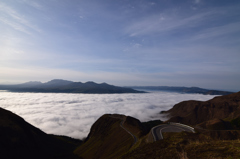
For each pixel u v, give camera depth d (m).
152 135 29.03
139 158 11.85
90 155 57.50
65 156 61.81
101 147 58.59
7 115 60.91
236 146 9.44
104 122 90.19
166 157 10.37
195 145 11.01
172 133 29.31
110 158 40.91
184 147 11.20
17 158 46.34
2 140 47.44
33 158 51.34
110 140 59.41
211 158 8.55
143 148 14.03
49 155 59.22
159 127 36.78
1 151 44.06
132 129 59.12
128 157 13.22
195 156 9.38
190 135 15.65
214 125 63.59
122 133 57.50
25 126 63.53
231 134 32.91
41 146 61.47
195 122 134.12
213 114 135.12
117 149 46.06
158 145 13.52
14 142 49.91
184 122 135.25
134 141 43.22
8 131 52.09
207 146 10.41
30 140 57.72
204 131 34.50
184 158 9.26
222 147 9.70
